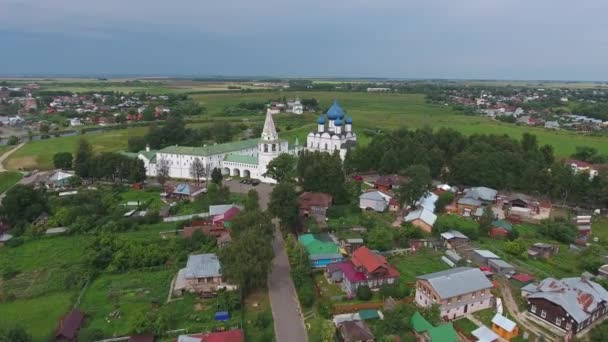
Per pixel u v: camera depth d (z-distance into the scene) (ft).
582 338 257.55
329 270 321.73
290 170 554.05
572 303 265.13
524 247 366.02
